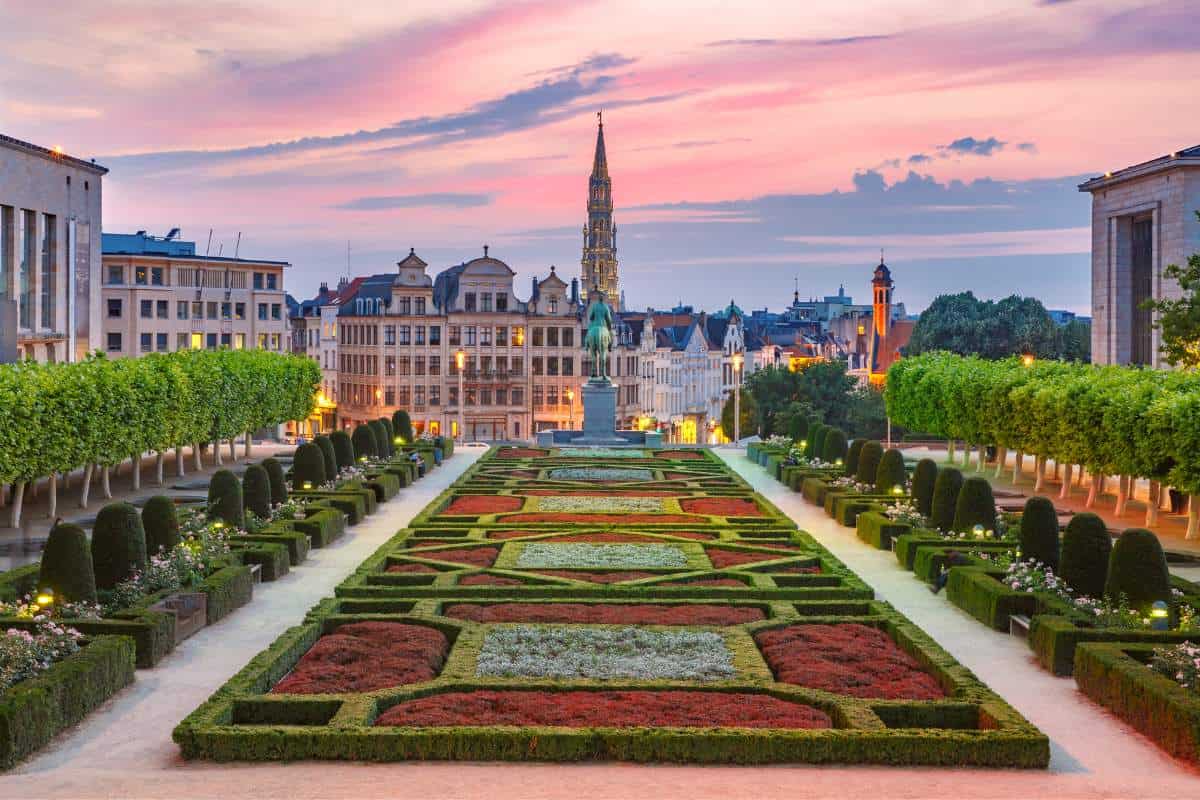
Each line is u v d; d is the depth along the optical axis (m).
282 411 116.31
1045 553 47.81
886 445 137.50
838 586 48.91
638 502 73.81
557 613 43.25
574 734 29.16
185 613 41.59
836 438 91.62
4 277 110.06
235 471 99.81
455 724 30.61
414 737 29.12
